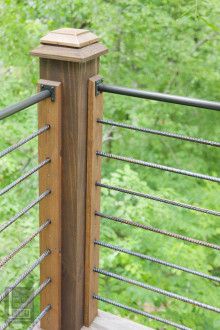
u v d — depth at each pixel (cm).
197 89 566
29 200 430
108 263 392
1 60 498
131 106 546
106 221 416
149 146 574
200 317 403
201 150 574
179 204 166
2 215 370
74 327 194
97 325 200
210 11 486
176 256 392
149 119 553
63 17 510
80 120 166
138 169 565
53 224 179
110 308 391
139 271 384
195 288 396
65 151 171
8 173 432
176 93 566
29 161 461
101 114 174
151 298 397
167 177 552
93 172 177
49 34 162
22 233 350
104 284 412
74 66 159
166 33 525
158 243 418
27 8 493
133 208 400
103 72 536
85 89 165
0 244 338
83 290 194
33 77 499
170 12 516
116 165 564
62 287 191
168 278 410
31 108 463
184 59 528
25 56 495
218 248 163
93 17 502
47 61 162
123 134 559
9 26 483
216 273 436
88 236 185
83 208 181
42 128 164
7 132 441
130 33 524
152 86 570
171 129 560
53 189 175
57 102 163
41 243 185
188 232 429
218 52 531
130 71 565
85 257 189
